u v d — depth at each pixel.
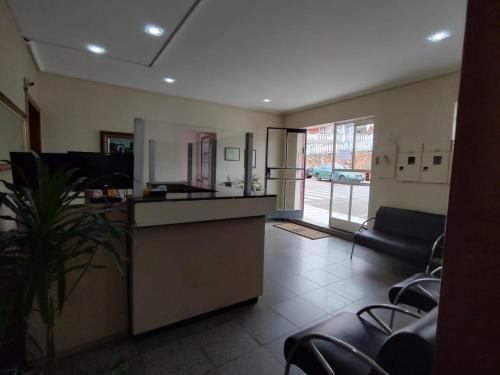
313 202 8.76
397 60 3.25
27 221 1.11
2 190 2.07
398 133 4.11
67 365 1.73
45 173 1.16
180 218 2.03
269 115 6.44
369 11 2.29
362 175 4.79
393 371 1.02
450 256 0.60
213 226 2.25
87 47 3.14
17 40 2.68
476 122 0.55
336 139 5.28
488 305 0.54
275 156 6.56
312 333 1.31
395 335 1.00
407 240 3.50
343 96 4.82
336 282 3.06
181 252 2.11
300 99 5.13
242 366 1.77
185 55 3.28
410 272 3.36
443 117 3.59
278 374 1.71
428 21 2.42
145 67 3.74
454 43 2.81
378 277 3.21
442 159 3.59
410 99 3.95
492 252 0.53
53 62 3.66
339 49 3.01
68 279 1.78
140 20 2.53
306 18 2.41
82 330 1.85
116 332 1.99
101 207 1.60
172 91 4.87
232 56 3.27
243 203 2.35
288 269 3.41
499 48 0.51
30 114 3.92
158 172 5.00
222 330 2.14
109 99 4.59
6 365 1.56
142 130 2.07
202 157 4.94
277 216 5.94
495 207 0.52
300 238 4.86
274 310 2.45
